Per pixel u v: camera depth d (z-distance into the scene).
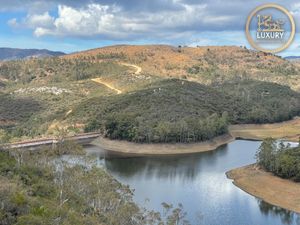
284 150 136.62
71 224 60.81
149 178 129.38
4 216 56.00
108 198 82.69
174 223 82.62
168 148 173.12
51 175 94.06
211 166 147.12
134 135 175.88
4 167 85.44
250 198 110.31
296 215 98.81
